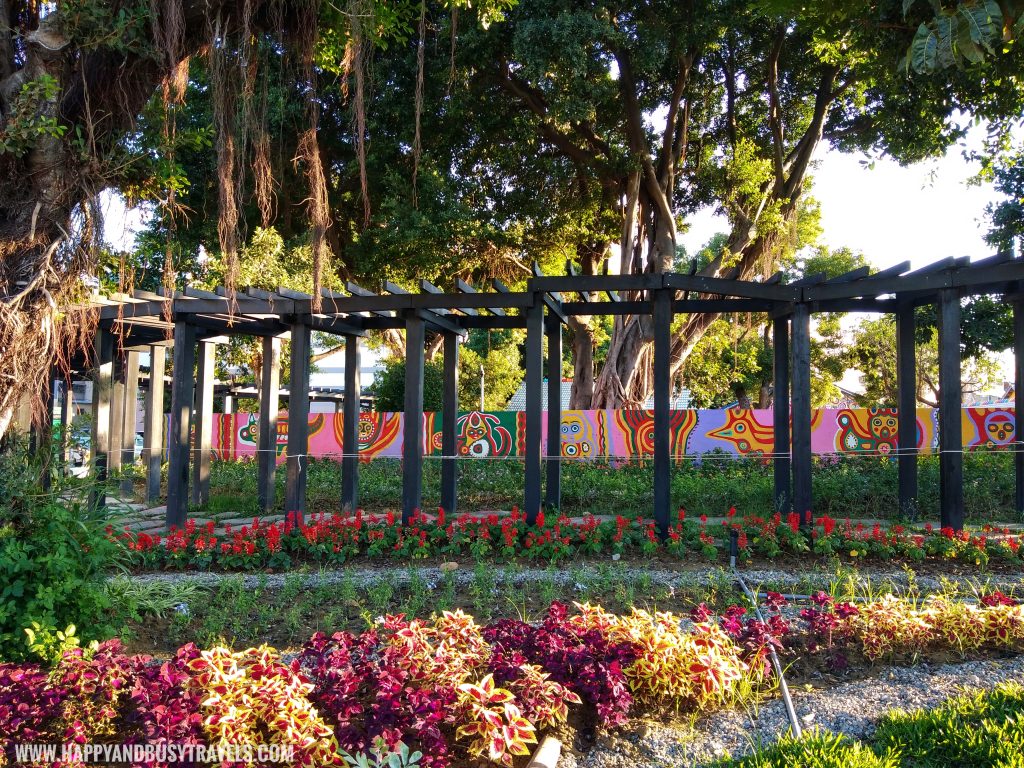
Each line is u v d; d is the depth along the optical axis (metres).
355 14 5.79
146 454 12.19
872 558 7.40
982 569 6.95
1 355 4.94
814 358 32.47
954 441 7.88
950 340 7.99
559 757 3.61
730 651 4.25
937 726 3.60
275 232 16.80
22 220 5.04
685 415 15.88
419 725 3.32
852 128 17.98
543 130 17.33
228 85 5.86
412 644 3.88
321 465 15.70
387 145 15.56
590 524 7.85
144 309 9.73
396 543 7.87
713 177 18.84
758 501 11.27
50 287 5.22
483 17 8.00
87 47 5.04
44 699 3.53
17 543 4.44
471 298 9.03
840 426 14.81
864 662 4.70
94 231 5.37
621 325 18.28
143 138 5.80
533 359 8.76
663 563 7.28
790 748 3.42
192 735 3.18
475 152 17.47
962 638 4.82
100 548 4.88
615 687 3.79
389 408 19.95
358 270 18.02
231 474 14.67
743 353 27.05
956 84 12.61
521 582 6.62
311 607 5.96
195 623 5.60
